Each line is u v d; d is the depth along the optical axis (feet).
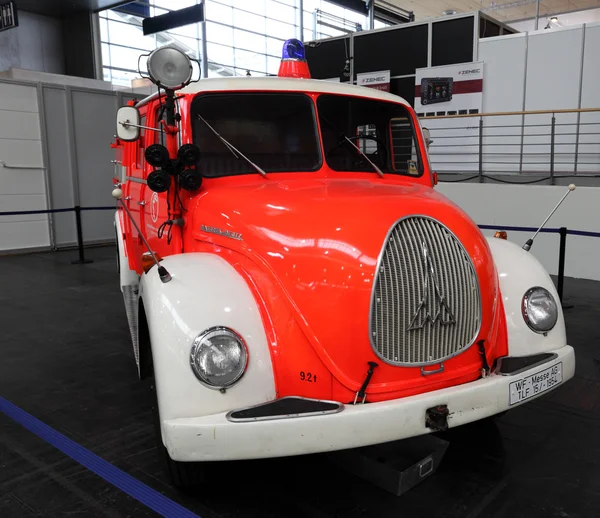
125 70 59.16
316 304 6.97
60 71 57.36
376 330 6.90
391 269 6.95
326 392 7.04
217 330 6.64
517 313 8.26
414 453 8.32
